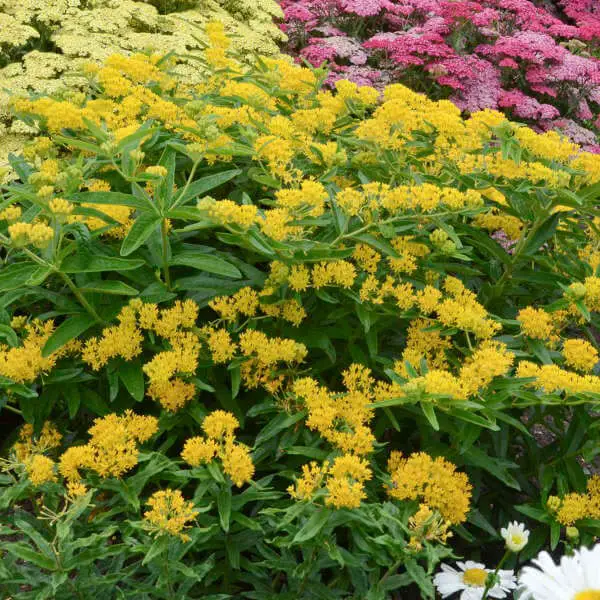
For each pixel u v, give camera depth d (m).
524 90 2.75
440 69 2.35
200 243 1.12
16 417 1.18
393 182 1.15
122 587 0.92
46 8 2.11
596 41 3.03
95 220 1.02
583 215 1.21
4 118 1.82
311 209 1.00
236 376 0.97
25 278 0.92
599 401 0.93
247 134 1.09
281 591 0.93
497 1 2.88
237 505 0.87
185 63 2.04
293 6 2.70
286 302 1.01
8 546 0.78
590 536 0.99
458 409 0.89
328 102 1.25
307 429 0.96
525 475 1.10
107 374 0.99
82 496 0.81
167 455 1.04
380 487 0.96
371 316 1.00
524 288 1.23
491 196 1.17
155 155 1.14
